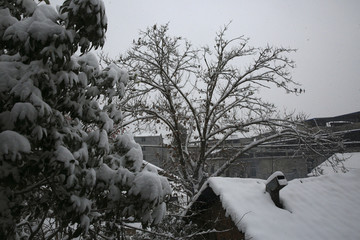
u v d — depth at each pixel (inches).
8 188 150.8
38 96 137.6
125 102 567.8
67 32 142.7
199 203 387.2
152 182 168.9
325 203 315.3
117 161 189.5
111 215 185.0
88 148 170.9
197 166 634.8
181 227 375.2
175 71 649.0
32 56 142.9
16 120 129.8
